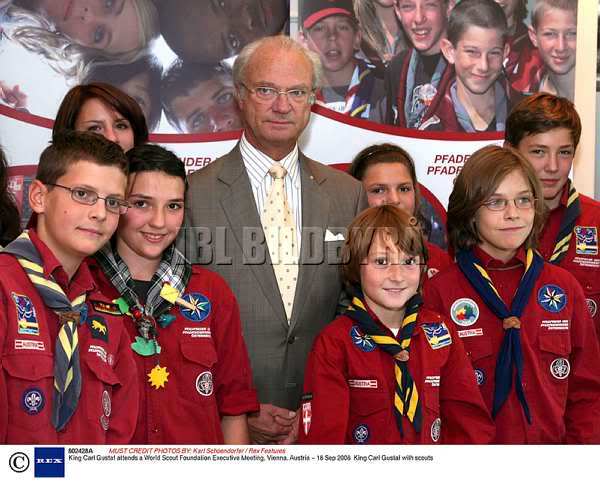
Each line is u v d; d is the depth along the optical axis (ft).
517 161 7.56
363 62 10.34
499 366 7.32
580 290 7.77
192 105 10.29
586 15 10.37
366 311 7.22
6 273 5.87
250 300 7.97
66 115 8.46
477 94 10.39
